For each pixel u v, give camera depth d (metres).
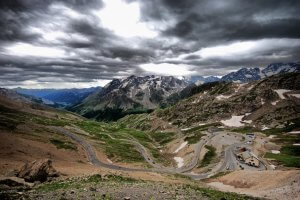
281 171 74.31
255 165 173.00
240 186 77.06
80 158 154.88
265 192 59.34
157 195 35.72
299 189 54.31
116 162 176.75
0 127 169.75
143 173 105.00
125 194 34.75
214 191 51.19
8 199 28.95
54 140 180.00
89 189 37.81
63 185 45.56
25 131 183.25
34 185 47.47
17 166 67.50
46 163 57.44
